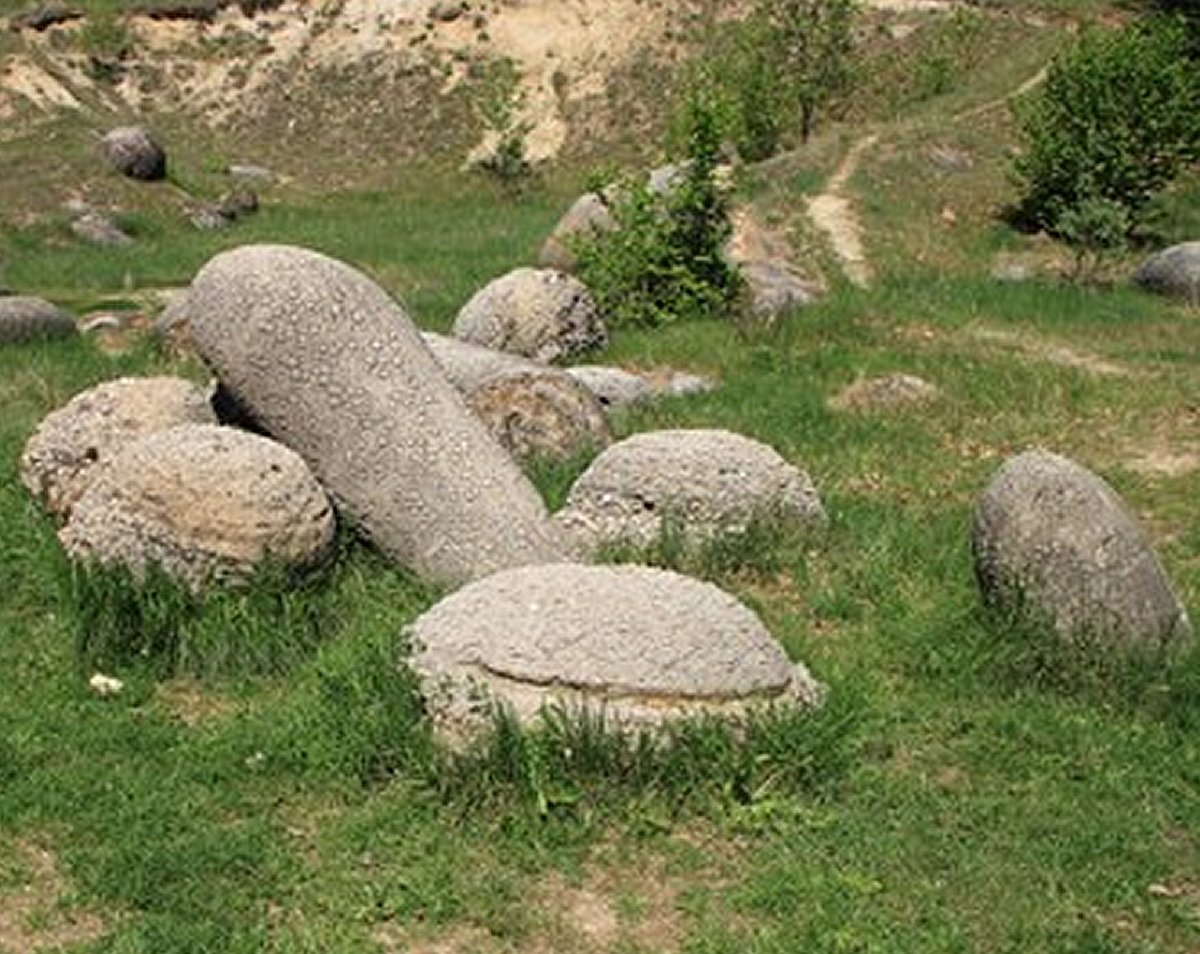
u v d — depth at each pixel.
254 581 7.50
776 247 21.45
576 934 5.30
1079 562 7.26
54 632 7.65
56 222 27.00
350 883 5.54
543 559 7.98
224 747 6.51
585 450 10.41
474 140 37.66
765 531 8.62
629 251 16.59
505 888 5.50
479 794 5.93
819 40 33.94
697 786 5.96
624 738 5.95
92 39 38.91
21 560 8.52
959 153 25.86
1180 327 16.80
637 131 37.53
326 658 7.10
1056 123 23.61
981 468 11.17
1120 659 7.16
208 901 5.42
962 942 5.20
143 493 7.52
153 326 16.48
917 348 14.96
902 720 6.88
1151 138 23.20
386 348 8.27
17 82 35.03
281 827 5.94
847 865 5.66
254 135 38.28
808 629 7.92
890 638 7.79
